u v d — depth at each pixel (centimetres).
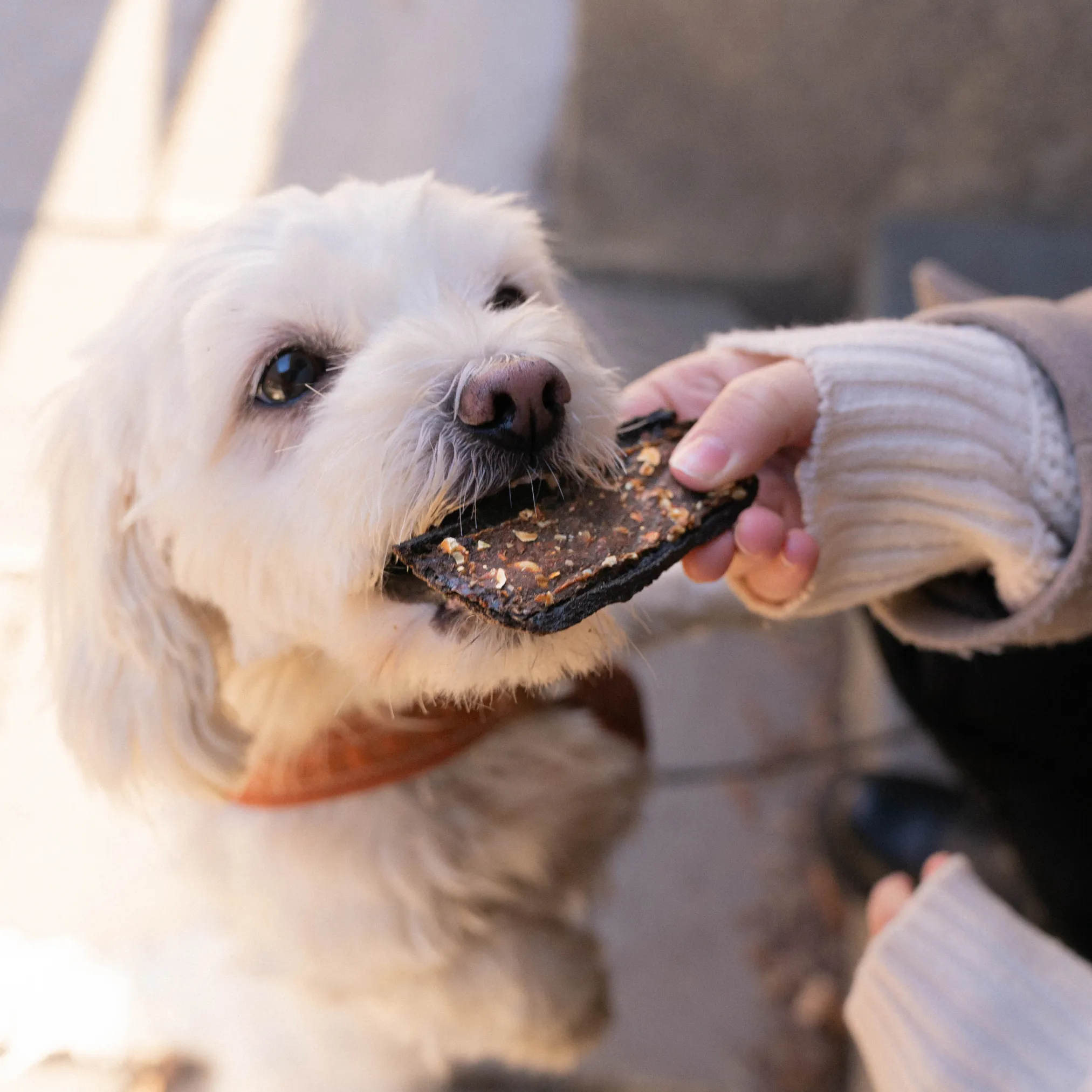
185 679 49
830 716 77
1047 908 55
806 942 67
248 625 48
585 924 62
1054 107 86
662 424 46
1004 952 46
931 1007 46
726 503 43
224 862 53
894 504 45
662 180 95
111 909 63
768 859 69
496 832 52
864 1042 49
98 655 49
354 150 104
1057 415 45
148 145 102
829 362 44
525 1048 56
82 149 101
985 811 55
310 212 46
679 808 71
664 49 87
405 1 119
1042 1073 44
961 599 47
